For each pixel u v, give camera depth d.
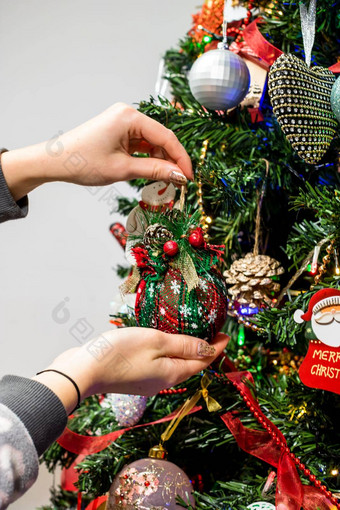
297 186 0.77
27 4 1.60
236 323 0.89
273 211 0.83
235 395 0.69
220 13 0.86
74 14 1.60
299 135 0.61
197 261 0.61
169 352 0.57
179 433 0.76
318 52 0.75
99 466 0.76
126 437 0.76
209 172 0.71
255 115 0.77
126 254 0.65
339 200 0.62
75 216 1.67
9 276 1.70
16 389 0.50
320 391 0.66
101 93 1.62
